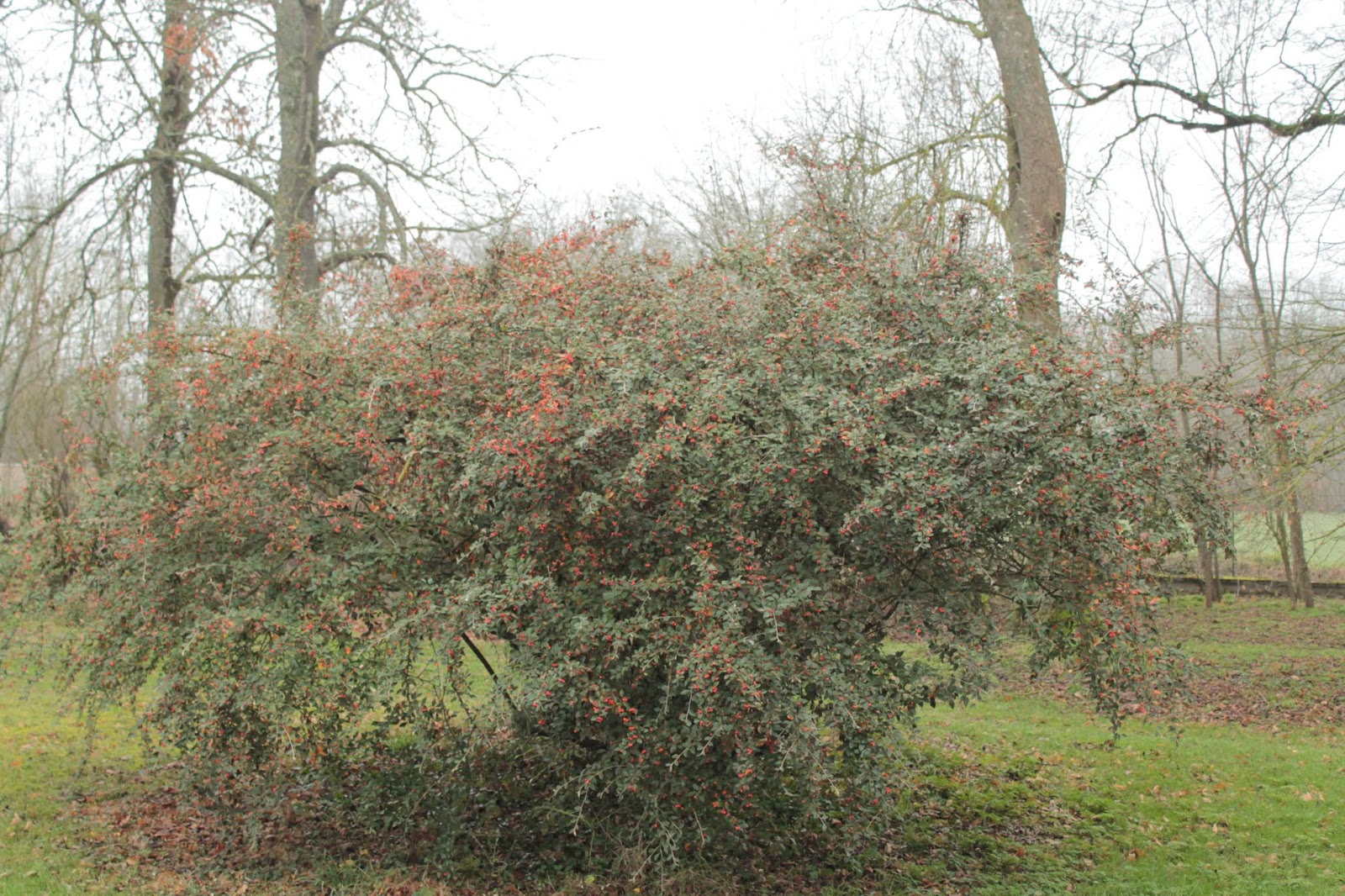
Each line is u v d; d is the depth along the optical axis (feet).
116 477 18.38
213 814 21.03
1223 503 17.63
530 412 14.48
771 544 15.65
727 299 16.66
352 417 17.67
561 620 15.26
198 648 16.46
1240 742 29.89
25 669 18.98
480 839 18.81
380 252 38.68
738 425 14.88
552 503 15.56
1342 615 56.85
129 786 23.02
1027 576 15.98
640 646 15.56
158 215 41.55
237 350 18.33
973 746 27.89
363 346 18.40
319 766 17.93
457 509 16.15
